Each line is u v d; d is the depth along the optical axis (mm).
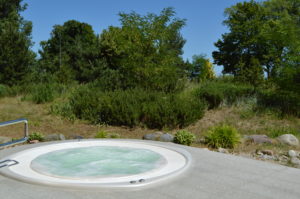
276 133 7836
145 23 12070
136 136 8031
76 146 5633
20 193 3256
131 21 12094
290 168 4480
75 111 10352
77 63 26297
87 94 11211
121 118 8977
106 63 24250
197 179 3855
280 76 9953
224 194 3365
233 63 30328
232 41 30203
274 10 10141
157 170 4051
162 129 8719
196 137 7676
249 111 9828
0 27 20078
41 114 10773
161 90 11664
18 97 14914
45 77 20391
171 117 8602
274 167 4508
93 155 4906
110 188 3326
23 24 24172
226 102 10703
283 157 5730
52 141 6324
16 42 18656
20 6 25234
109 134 7957
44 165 4258
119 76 12625
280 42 9781
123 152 5152
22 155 4859
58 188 3396
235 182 3783
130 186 3369
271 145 6641
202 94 10875
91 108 9766
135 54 11742
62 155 4887
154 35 11906
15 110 11477
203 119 9562
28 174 3814
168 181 3709
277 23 9359
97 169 4082
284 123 8797
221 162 4715
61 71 20859
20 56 18578
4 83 18062
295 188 3621
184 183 3688
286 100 10195
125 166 4250
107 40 24578
